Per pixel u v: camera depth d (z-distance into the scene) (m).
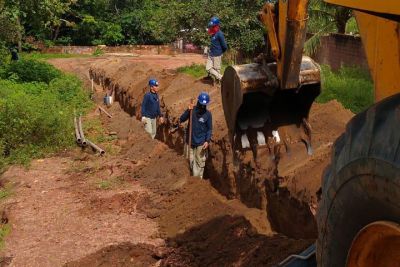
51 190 10.51
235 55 21.53
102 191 10.34
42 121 13.64
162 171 10.62
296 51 3.96
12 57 26.00
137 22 41.62
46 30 38.88
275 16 4.09
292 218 6.79
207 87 13.31
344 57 17.64
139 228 8.58
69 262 7.36
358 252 2.79
